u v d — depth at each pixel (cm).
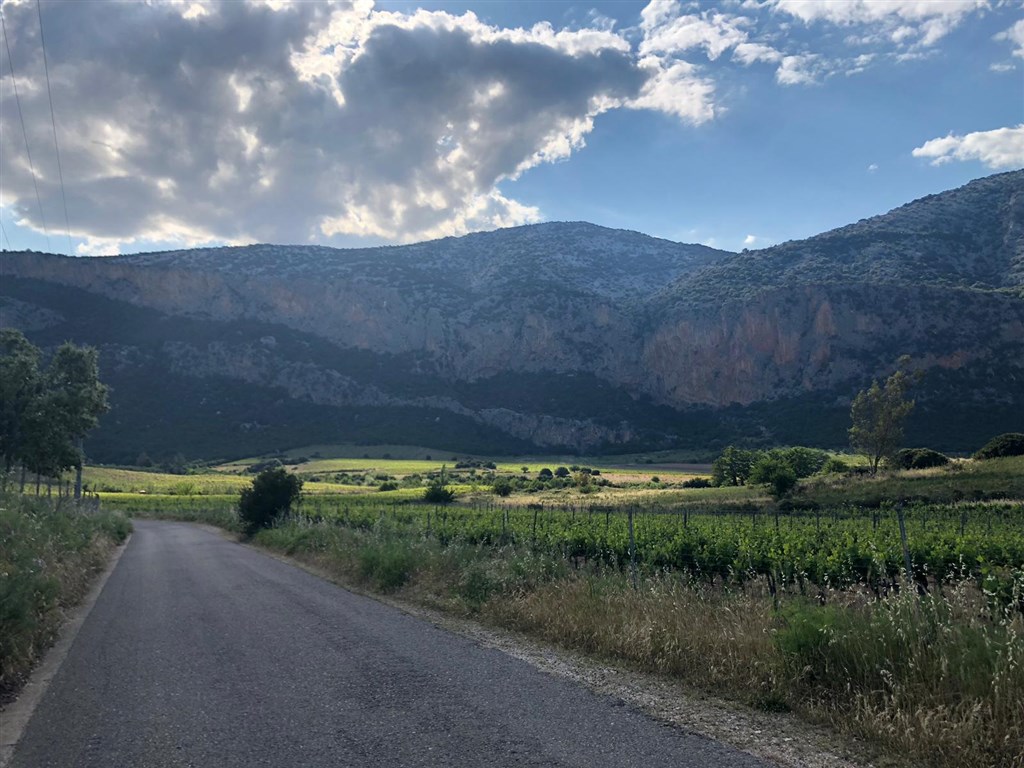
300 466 11344
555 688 652
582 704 602
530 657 778
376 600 1245
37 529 1565
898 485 4281
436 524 2608
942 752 463
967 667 528
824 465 6359
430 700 621
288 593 1362
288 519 3122
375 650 832
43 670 788
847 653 591
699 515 3459
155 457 11388
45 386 3869
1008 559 1324
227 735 548
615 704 601
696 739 513
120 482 8769
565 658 770
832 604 740
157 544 3011
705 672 670
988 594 652
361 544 1767
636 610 837
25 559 1159
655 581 998
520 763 470
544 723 552
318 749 509
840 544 1495
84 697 674
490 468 11400
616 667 726
